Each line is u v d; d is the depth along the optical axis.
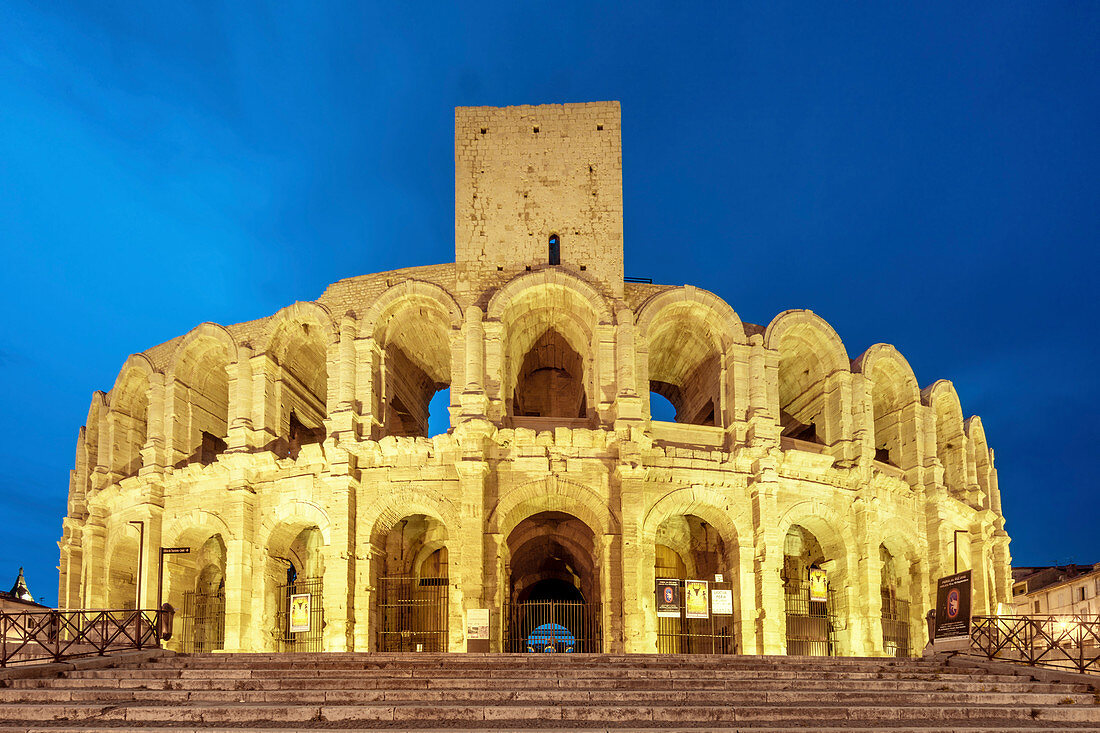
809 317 48.44
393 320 47.09
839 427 48.19
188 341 48.47
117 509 49.56
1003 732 20.88
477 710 21.84
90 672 25.58
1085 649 38.97
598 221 48.28
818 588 44.75
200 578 51.66
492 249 47.88
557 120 49.72
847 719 22.56
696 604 41.53
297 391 50.50
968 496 54.34
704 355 49.84
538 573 57.25
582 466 43.00
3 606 60.53
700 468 44.06
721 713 22.38
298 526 45.72
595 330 45.38
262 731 19.62
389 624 48.62
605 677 26.61
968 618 32.22
